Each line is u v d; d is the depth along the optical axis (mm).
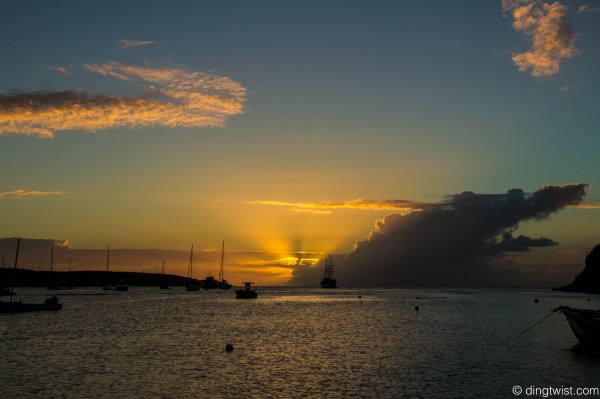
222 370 37375
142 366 38656
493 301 158375
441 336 58188
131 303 129000
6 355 43406
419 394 30688
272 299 170625
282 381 33906
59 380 33781
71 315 86625
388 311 104500
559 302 152000
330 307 119688
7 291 144875
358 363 40344
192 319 81062
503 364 39781
